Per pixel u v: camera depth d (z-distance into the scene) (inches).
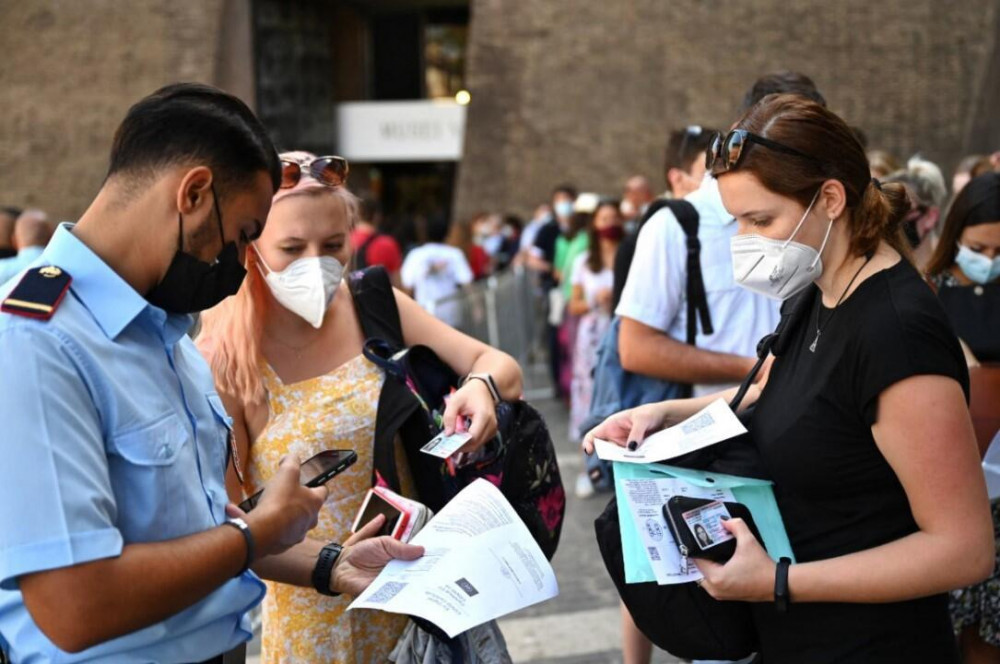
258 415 93.8
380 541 83.6
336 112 866.8
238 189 65.7
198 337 95.1
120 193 64.8
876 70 717.3
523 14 764.6
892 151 717.9
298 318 94.8
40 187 847.7
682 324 133.2
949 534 69.0
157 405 65.9
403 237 411.8
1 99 848.9
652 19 747.4
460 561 81.0
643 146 751.7
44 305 60.8
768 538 77.5
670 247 130.5
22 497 57.7
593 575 205.3
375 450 91.5
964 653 123.2
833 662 75.5
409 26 971.9
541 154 765.9
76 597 58.1
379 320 98.7
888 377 69.6
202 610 69.5
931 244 155.6
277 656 94.2
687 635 83.3
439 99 978.7
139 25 824.3
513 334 434.6
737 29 735.1
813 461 74.6
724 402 85.8
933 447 68.9
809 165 72.7
